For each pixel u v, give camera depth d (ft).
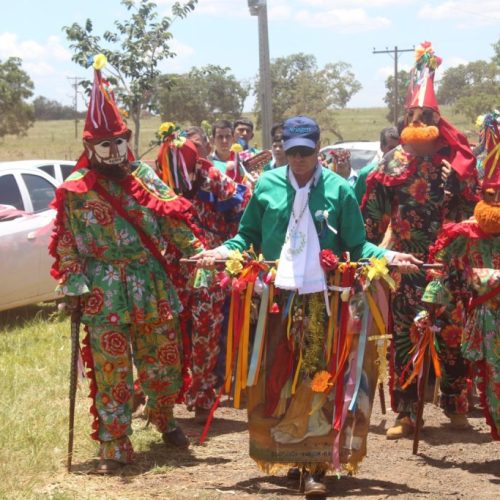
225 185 23.34
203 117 120.16
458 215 22.62
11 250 36.42
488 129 19.25
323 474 17.83
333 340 17.62
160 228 19.81
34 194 38.88
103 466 19.36
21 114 192.95
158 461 20.16
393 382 22.38
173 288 20.07
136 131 55.01
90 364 19.71
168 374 20.42
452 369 22.48
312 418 17.69
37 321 37.78
